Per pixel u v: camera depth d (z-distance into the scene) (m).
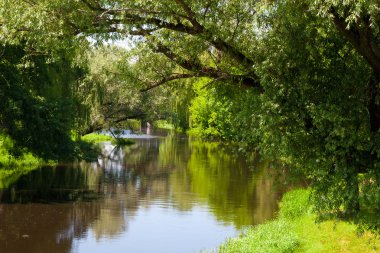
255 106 9.50
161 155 45.69
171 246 15.46
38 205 21.05
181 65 10.90
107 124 47.28
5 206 20.55
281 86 9.00
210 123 63.91
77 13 9.81
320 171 8.73
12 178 27.44
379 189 8.02
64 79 32.72
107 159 40.91
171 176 31.28
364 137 8.76
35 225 17.66
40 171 30.56
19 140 31.94
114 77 11.56
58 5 9.54
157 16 9.87
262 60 9.84
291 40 9.27
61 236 16.31
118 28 9.84
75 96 36.56
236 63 10.64
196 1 9.96
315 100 9.21
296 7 8.95
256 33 10.38
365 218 8.88
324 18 8.63
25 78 29.25
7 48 25.14
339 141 8.41
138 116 49.28
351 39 8.38
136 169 34.69
